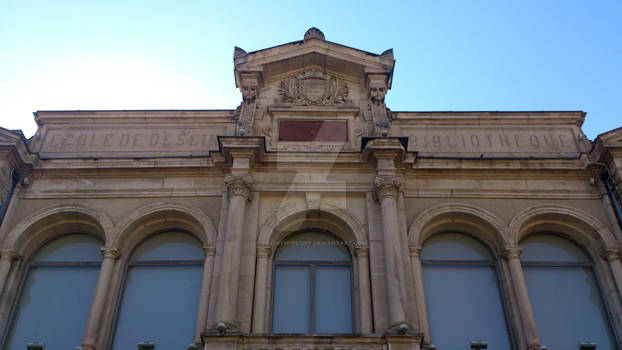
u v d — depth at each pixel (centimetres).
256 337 1370
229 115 1895
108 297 1571
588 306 1596
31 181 1745
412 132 1877
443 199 1717
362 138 1731
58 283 1634
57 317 1578
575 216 1681
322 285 1608
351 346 1371
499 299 1605
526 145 1853
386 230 1560
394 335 1370
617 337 1527
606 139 1730
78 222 1719
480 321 1569
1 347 1521
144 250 1697
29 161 1739
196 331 1463
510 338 1539
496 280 1636
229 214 1587
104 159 1753
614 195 1688
